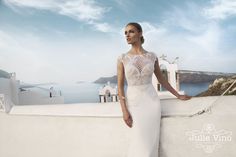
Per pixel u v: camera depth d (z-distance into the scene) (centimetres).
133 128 276
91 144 336
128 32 284
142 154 266
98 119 334
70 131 361
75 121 357
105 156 322
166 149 277
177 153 270
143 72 278
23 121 423
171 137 275
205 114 258
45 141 388
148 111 276
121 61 286
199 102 274
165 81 305
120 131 312
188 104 281
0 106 461
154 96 284
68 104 388
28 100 2006
